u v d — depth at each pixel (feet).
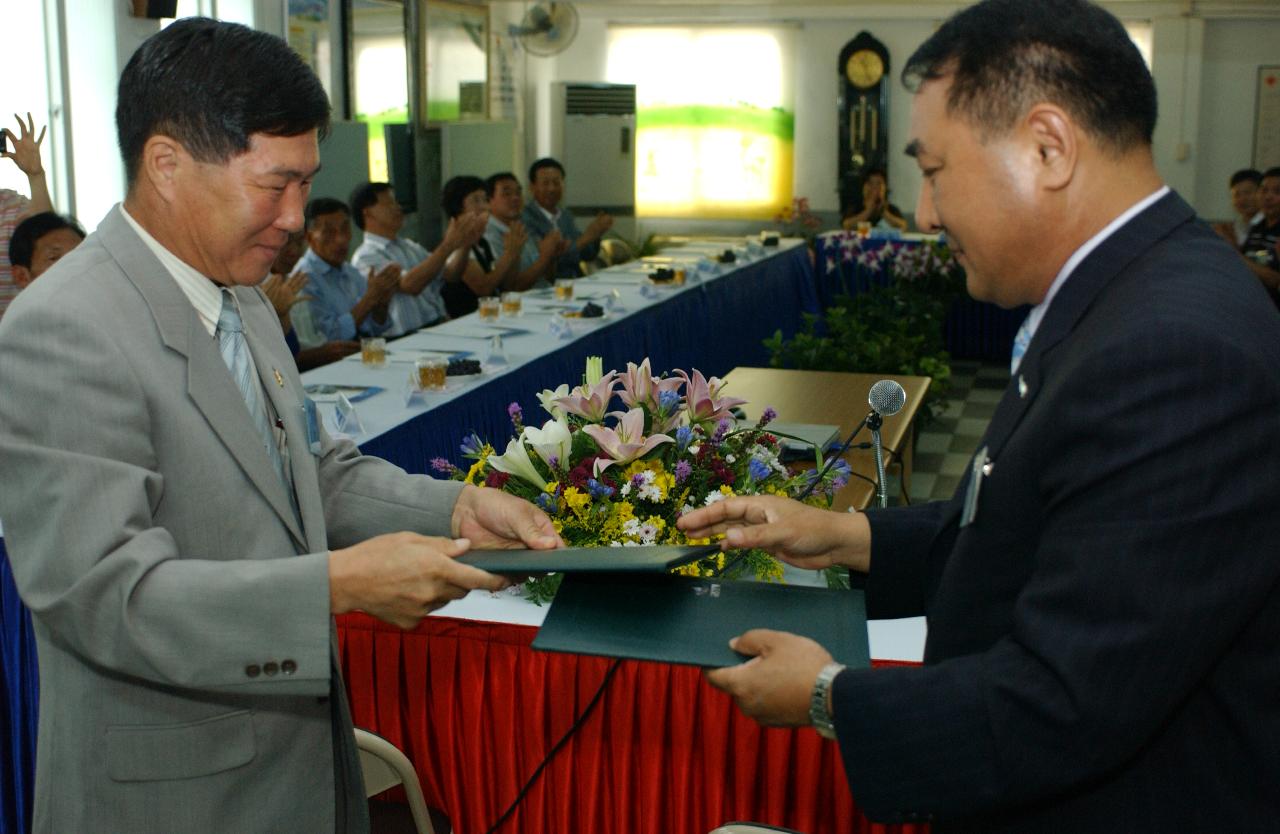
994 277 3.56
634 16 43.65
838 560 4.69
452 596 4.04
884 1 41.91
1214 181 40.34
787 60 43.42
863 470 10.07
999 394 25.63
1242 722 3.22
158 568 3.83
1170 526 2.92
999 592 3.47
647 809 6.64
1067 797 3.40
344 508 5.15
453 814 6.94
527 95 43.34
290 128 4.10
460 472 7.48
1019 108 3.31
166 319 4.15
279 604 3.84
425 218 34.73
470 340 15.80
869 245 29.86
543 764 6.74
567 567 3.97
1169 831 3.28
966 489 3.77
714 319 22.58
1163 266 3.23
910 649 6.29
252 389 4.61
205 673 3.84
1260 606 3.12
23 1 19.84
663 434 6.95
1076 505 3.12
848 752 3.38
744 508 4.79
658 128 44.70
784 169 44.37
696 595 4.35
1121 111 3.31
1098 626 3.00
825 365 17.80
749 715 3.70
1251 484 2.91
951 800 3.24
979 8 3.43
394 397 12.39
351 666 6.95
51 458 3.81
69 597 3.79
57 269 4.14
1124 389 3.01
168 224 4.22
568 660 6.60
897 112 42.55
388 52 32.24
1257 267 22.43
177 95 4.02
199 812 4.29
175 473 4.14
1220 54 39.52
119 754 4.22
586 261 28.25
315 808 4.58
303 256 18.76
